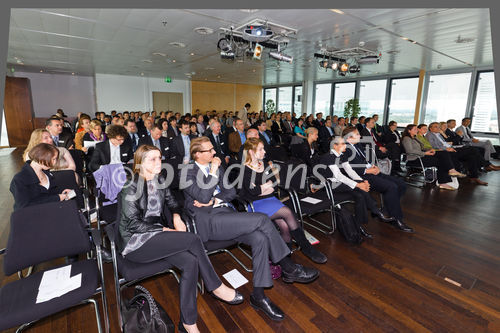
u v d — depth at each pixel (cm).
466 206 405
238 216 200
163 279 232
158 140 484
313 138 399
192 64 923
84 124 414
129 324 159
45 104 1259
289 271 223
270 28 492
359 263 255
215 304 203
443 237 307
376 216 340
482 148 656
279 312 188
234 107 1628
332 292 215
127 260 178
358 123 926
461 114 908
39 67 1028
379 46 620
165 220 210
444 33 505
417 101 958
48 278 156
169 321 168
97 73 1213
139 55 777
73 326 181
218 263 255
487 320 187
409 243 293
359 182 315
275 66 929
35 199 215
